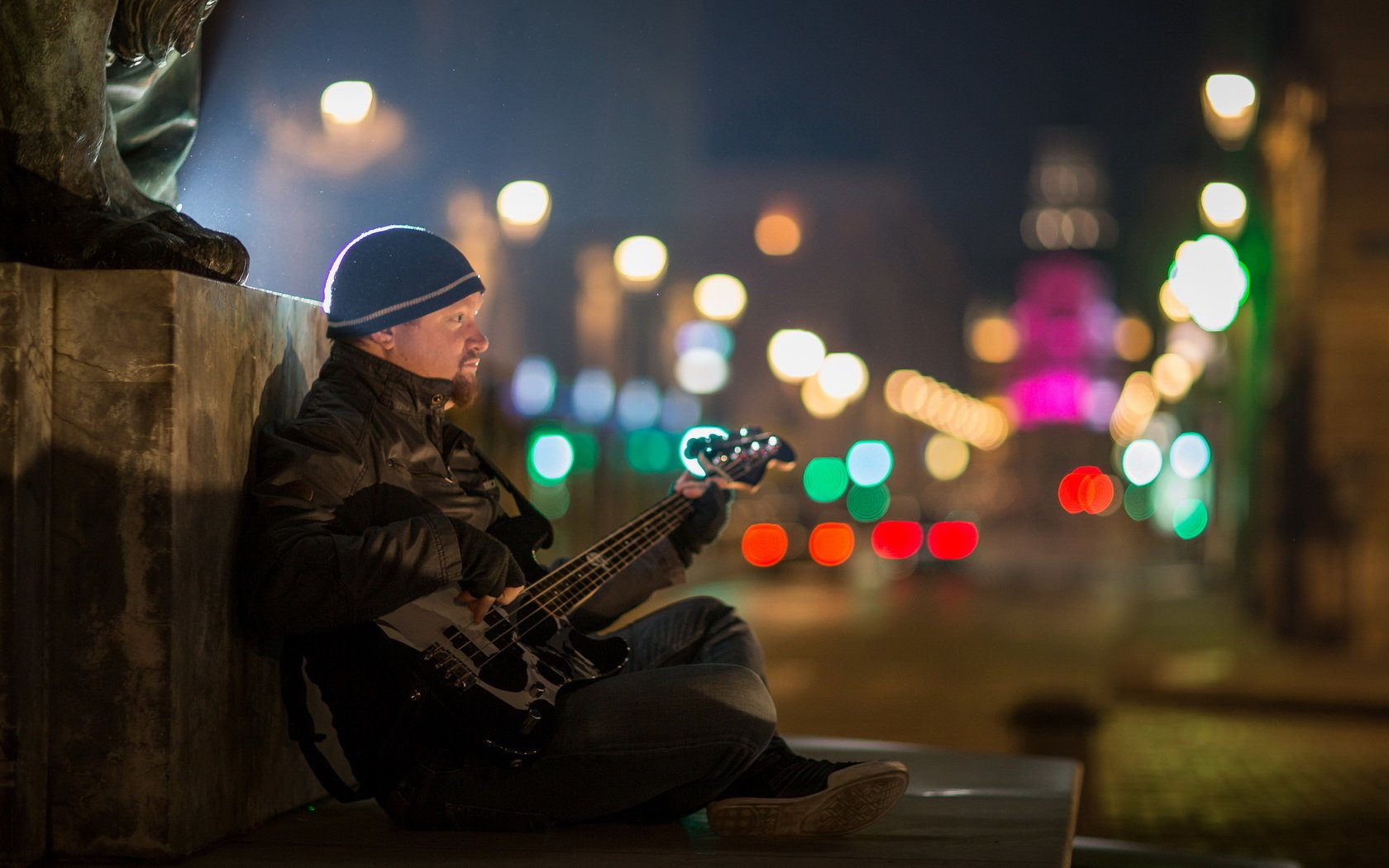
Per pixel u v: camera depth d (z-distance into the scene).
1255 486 28.14
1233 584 33.12
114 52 3.87
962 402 101.06
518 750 3.62
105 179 3.77
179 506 3.40
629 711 3.71
